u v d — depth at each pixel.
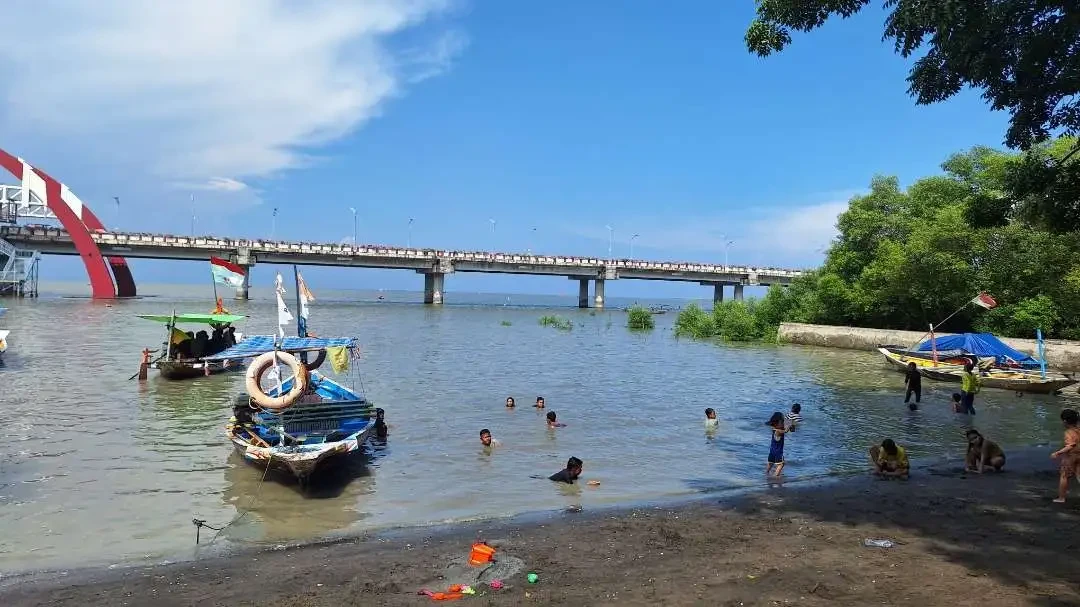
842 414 21.06
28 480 12.37
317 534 9.95
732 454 15.46
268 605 7.36
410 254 90.31
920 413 21.42
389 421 18.06
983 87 11.87
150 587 7.94
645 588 7.66
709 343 47.97
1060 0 10.19
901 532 9.77
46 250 82.19
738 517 10.70
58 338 37.41
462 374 27.69
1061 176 12.51
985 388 27.08
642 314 61.97
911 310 45.44
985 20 10.43
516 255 94.50
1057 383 25.06
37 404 19.66
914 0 10.27
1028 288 39.53
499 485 12.61
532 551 9.10
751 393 24.94
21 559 8.91
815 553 8.86
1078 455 11.06
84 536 9.77
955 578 7.84
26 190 77.06
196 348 27.03
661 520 10.55
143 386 23.38
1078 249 36.41
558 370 29.94
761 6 12.25
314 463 11.72
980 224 13.53
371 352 34.94
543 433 17.03
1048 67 11.09
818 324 50.31
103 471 13.02
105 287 79.56
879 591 7.46
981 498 11.70
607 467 14.03
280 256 85.12
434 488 12.36
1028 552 8.80
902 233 47.47
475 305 110.00
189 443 15.31
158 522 10.40
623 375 28.91
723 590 7.56
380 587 7.82
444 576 8.17
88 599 7.60
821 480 13.30
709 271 103.19
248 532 10.02
